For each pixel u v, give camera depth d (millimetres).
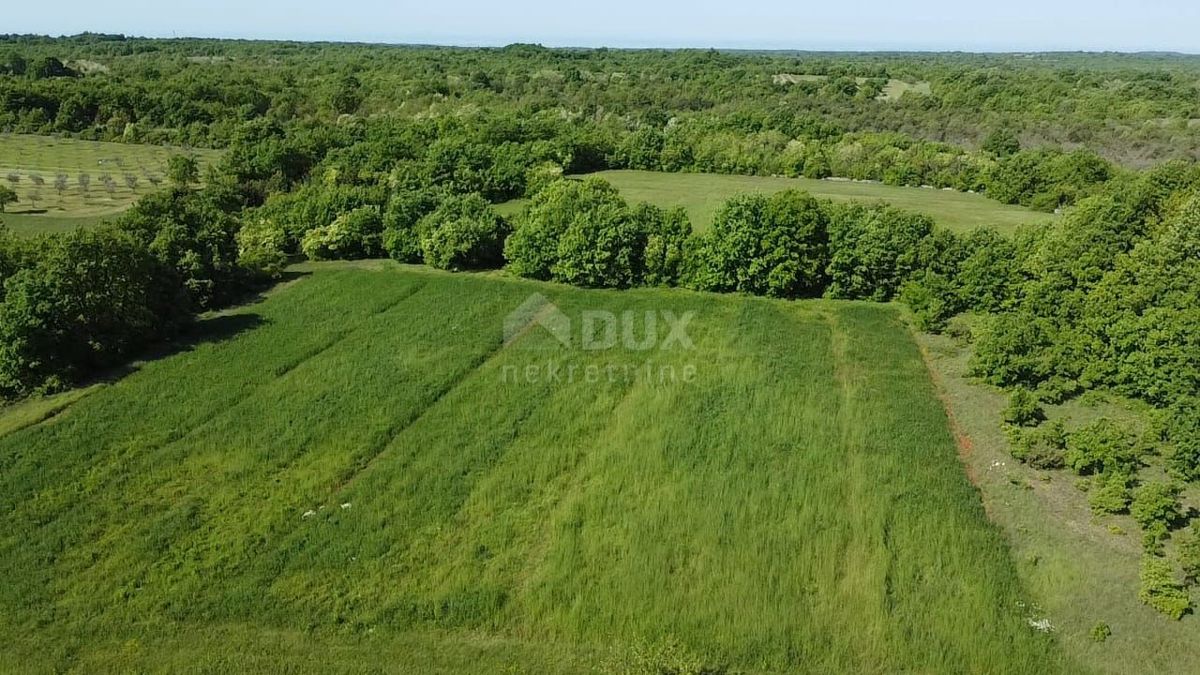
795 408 39094
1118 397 39812
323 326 49469
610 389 41281
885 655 24547
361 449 35531
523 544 29656
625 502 31734
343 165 78625
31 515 30906
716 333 48781
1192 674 23625
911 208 75500
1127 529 29969
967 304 51000
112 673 23953
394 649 25016
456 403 39812
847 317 51875
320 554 28969
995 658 24297
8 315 40531
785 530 30000
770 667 24344
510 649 25078
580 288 57375
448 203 62781
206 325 49938
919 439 36250
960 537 29391
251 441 36188
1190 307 39375
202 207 59000
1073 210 56156
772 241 54688
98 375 42969
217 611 26312
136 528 30281
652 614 26109
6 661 24312
